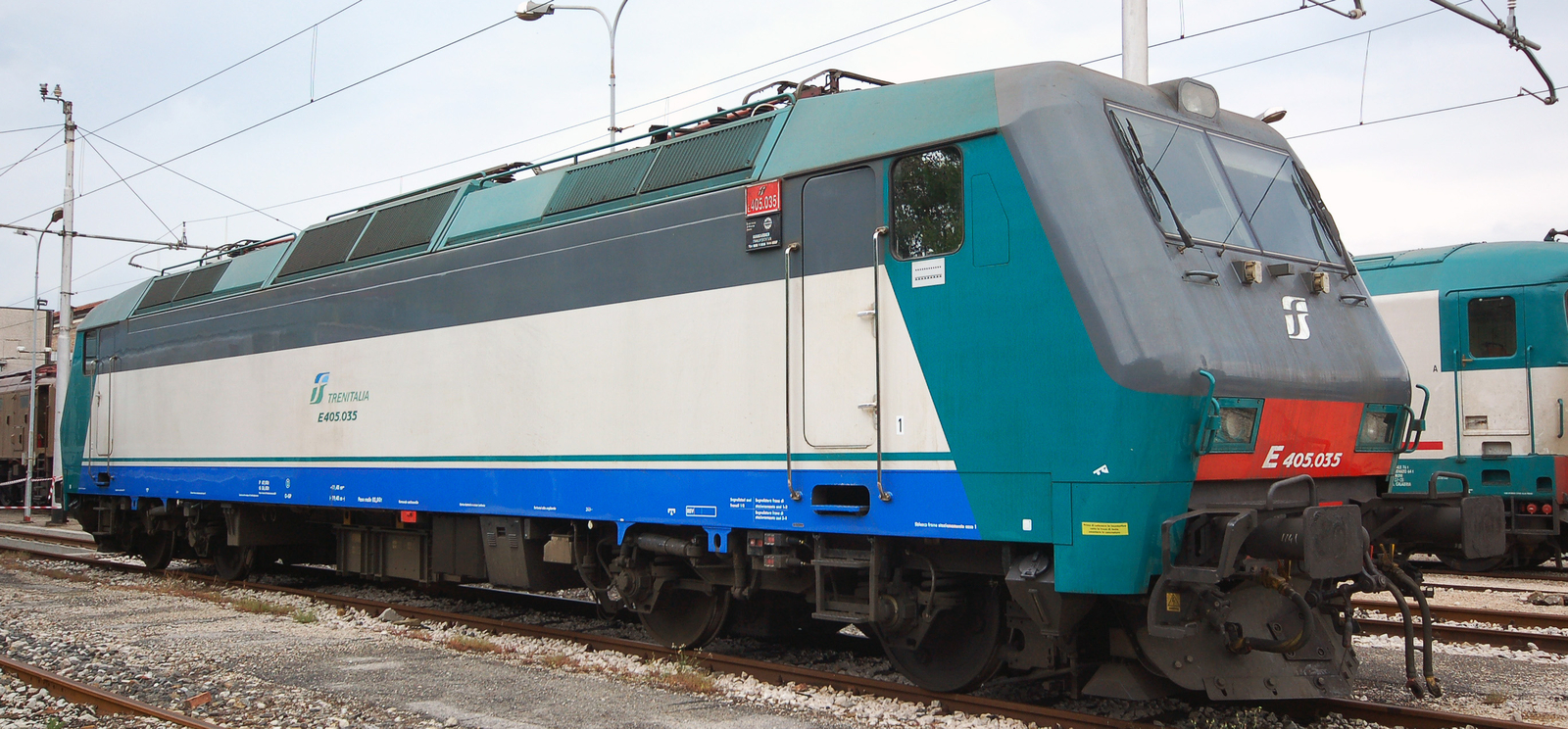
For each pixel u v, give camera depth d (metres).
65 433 17.11
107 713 7.10
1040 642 6.64
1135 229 6.04
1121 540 5.74
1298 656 6.46
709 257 7.74
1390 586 6.21
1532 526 12.80
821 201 7.08
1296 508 6.35
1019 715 6.65
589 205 8.85
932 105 6.68
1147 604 6.17
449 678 7.82
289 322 12.07
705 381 7.70
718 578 8.12
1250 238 6.81
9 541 21.44
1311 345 6.68
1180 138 6.87
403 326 10.48
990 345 6.21
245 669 8.18
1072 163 6.12
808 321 7.09
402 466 10.35
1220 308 6.19
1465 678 7.78
